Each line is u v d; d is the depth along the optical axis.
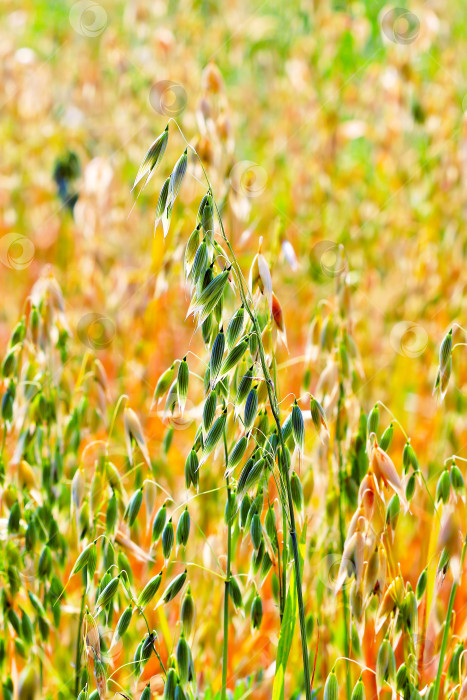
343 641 1.43
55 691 1.47
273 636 1.49
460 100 2.40
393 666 1.37
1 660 1.43
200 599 1.49
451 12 2.78
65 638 1.51
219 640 1.48
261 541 1.36
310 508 1.48
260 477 1.34
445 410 1.61
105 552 1.40
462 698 1.36
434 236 2.09
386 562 1.38
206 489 1.52
